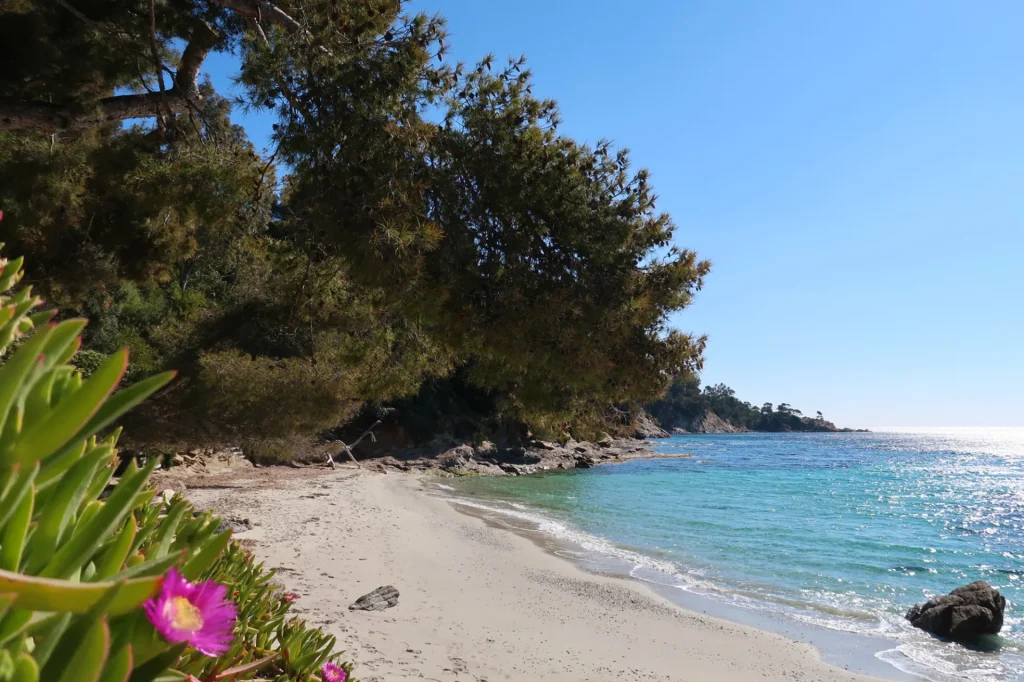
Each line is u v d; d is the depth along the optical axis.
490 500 26.80
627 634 9.52
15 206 7.43
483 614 9.51
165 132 9.00
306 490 23.22
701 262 7.01
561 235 6.95
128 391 1.03
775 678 8.37
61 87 9.24
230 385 11.20
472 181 7.05
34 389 0.98
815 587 13.46
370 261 6.23
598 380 6.72
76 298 10.28
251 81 6.50
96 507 1.22
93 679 0.68
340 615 8.28
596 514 23.09
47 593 0.68
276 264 8.77
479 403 52.72
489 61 7.23
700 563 15.27
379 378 9.30
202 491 20.28
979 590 10.72
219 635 0.89
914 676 8.69
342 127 6.61
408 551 13.46
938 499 32.28
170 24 9.35
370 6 7.38
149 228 9.50
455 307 6.53
